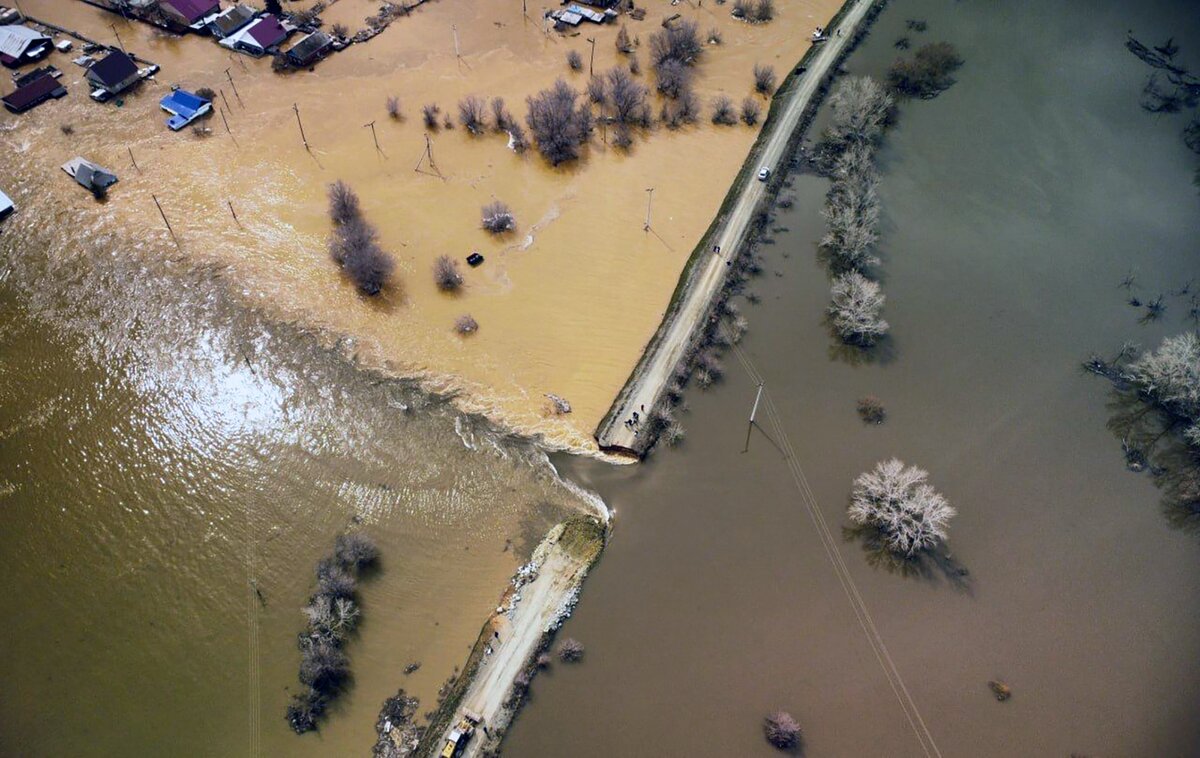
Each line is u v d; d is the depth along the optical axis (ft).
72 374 206.59
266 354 213.05
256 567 174.40
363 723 155.53
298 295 226.17
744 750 156.35
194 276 227.61
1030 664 170.81
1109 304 239.50
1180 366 210.59
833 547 186.60
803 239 253.65
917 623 176.04
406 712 157.17
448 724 155.02
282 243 238.27
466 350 218.38
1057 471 203.00
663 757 154.40
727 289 237.25
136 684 157.99
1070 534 191.62
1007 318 235.40
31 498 183.11
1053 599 180.55
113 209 243.19
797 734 157.99
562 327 224.74
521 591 173.99
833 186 268.00
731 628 172.45
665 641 169.58
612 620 172.04
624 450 200.13
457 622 169.78
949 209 265.34
